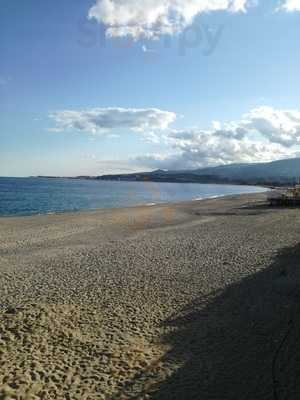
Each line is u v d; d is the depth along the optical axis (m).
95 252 17.38
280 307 9.84
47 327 7.97
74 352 7.16
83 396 5.85
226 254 16.83
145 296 10.76
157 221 31.61
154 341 7.80
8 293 10.84
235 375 6.50
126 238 21.92
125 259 15.77
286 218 32.09
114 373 6.51
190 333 8.23
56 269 13.92
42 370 6.48
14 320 8.12
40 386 6.04
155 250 17.84
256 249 17.97
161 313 9.42
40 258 16.09
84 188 132.50
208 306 9.98
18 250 18.27
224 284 12.03
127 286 11.72
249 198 68.94
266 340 7.88
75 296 10.55
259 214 36.81
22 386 5.99
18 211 49.28
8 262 15.29
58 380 6.23
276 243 19.61
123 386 6.14
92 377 6.38
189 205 51.94
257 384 6.21
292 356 7.14
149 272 13.53
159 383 6.24
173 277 12.87
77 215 37.03
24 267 14.31
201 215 36.78
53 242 20.72
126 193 105.56
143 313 9.38
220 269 14.04
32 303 9.52
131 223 30.16
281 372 6.57
